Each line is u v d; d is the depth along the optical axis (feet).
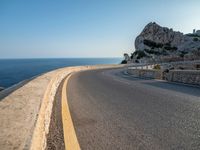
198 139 14.14
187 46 334.85
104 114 20.97
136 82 53.88
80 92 36.32
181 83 50.93
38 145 8.16
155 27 362.33
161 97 30.45
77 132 15.51
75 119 19.13
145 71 77.25
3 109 9.45
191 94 32.86
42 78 26.78
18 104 10.55
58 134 14.97
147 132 15.60
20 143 6.00
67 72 91.40
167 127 16.76
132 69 94.94
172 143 13.47
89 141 13.75
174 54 319.88
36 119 8.38
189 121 18.34
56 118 19.44
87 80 60.03
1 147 5.72
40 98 12.42
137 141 13.83
